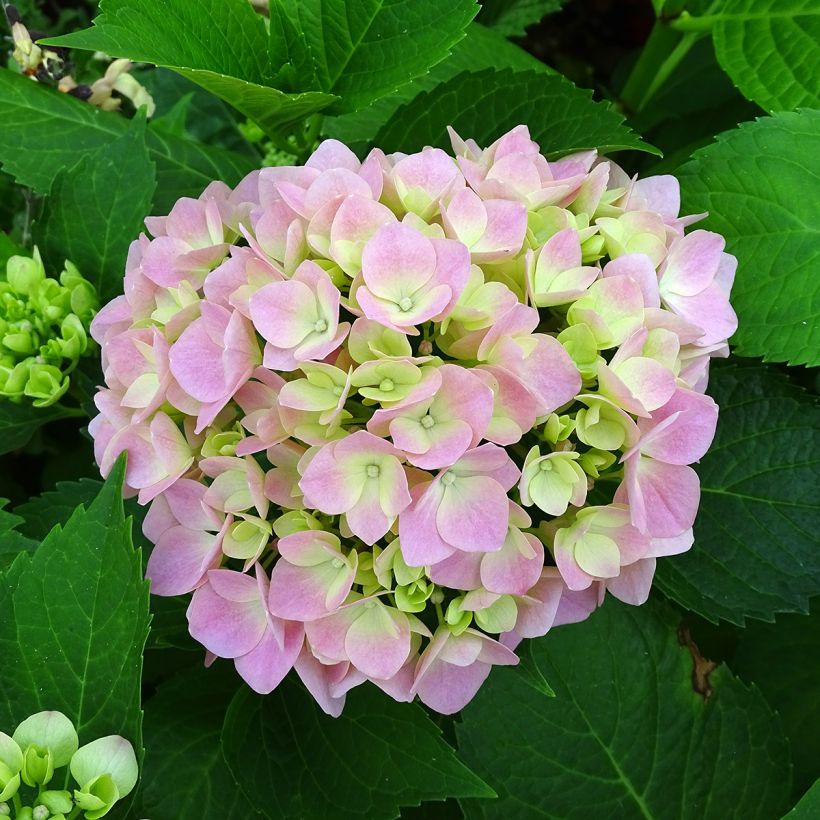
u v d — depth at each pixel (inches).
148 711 16.7
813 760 18.4
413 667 14.8
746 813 17.0
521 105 17.9
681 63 24.6
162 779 16.2
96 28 15.2
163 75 23.9
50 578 14.8
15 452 21.7
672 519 14.7
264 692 14.5
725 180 17.6
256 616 14.8
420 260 14.0
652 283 14.8
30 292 18.0
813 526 16.8
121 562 14.6
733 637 19.4
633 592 15.1
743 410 17.3
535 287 14.5
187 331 14.4
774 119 17.6
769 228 17.3
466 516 13.8
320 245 14.4
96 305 18.3
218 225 15.5
